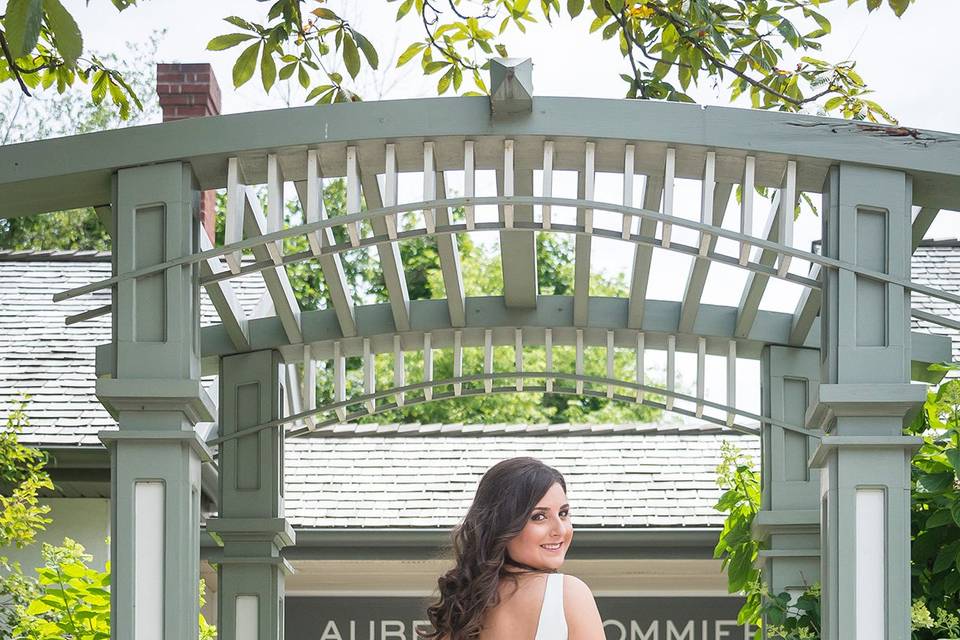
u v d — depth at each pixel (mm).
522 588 2801
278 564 6645
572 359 23016
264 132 4691
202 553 9914
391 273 6043
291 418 6660
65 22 3201
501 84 4539
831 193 4645
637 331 6496
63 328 10758
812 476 6426
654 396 25359
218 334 6742
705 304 6453
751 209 4676
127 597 4469
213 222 12312
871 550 4426
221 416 6723
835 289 4590
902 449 4465
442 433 11609
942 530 5539
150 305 4660
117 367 4598
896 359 4508
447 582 2854
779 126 4629
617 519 9875
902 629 4359
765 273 4836
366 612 10312
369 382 6660
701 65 6555
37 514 7422
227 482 6676
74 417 9336
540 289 24078
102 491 9289
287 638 10312
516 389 6777
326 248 4859
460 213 24031
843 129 4625
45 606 6797
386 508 10203
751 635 10148
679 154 4746
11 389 9734
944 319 4750
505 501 2852
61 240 24516
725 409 6445
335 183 23312
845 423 4504
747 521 6910
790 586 6324
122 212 4691
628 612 10219
